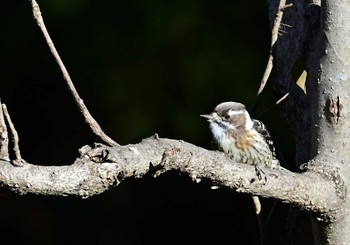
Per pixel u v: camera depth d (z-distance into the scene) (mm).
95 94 12859
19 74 13398
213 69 12414
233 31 12430
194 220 13992
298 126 7207
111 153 4121
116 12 12562
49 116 13766
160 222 14039
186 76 12500
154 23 12523
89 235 13992
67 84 5316
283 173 4980
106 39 12656
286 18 7434
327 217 5305
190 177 4598
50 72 13359
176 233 14039
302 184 5047
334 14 5414
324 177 5234
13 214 13852
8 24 12977
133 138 12734
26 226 13891
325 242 5484
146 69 12664
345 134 5383
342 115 5367
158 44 12562
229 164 4695
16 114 13742
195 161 4535
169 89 12641
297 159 7215
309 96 6250
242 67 12352
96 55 12750
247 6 12391
